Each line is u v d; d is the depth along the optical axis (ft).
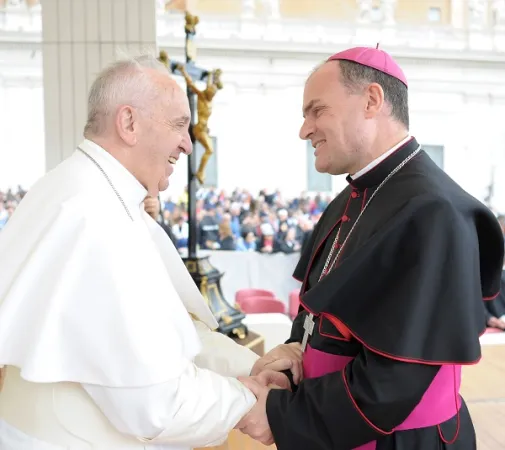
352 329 3.86
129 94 4.09
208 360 5.62
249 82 31.63
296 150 32.30
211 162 31.89
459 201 3.89
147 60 4.40
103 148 4.19
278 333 11.26
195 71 8.98
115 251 3.80
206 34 30.78
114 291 3.70
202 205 28.81
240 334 9.23
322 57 31.83
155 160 4.27
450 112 32.91
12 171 30.09
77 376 3.66
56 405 3.95
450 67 32.42
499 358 11.09
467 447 4.23
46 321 3.59
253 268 23.81
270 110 31.94
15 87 29.76
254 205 28.68
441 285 3.65
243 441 7.04
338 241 4.62
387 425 3.74
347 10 31.71
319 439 3.95
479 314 3.78
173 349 3.78
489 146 33.14
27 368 3.52
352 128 4.22
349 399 3.82
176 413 3.77
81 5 14.05
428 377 3.67
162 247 5.21
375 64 4.20
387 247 3.79
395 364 3.68
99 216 3.87
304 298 3.93
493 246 4.13
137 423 3.72
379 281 3.82
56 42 14.15
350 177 4.67
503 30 32.35
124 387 3.63
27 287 3.70
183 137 4.36
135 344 3.63
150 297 3.84
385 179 4.31
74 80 14.21
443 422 4.07
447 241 3.69
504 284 15.87
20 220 4.05
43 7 14.08
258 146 32.12
